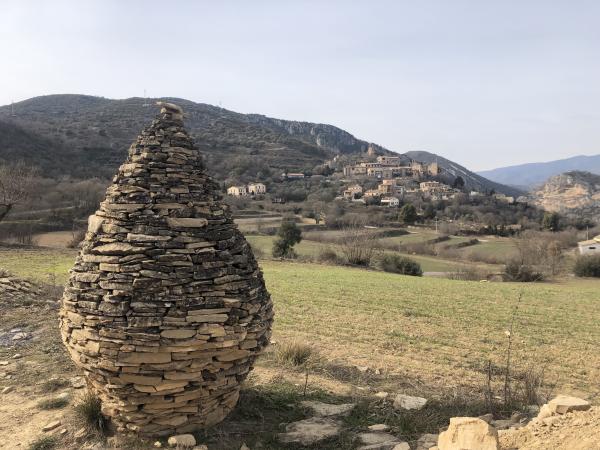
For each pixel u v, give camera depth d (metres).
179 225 6.04
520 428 6.22
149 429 6.02
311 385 8.97
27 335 11.38
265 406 7.45
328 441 6.44
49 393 8.11
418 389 9.52
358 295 25.20
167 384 5.77
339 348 13.59
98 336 5.75
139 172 6.23
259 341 6.55
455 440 5.33
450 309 22.73
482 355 14.05
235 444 6.14
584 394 10.88
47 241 42.44
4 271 17.08
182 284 5.80
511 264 46.31
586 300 29.19
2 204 36.06
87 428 6.31
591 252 54.06
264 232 59.00
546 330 18.92
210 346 5.86
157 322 5.64
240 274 6.32
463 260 56.44
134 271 5.78
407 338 15.67
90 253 6.11
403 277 39.53
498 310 23.45
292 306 20.59
